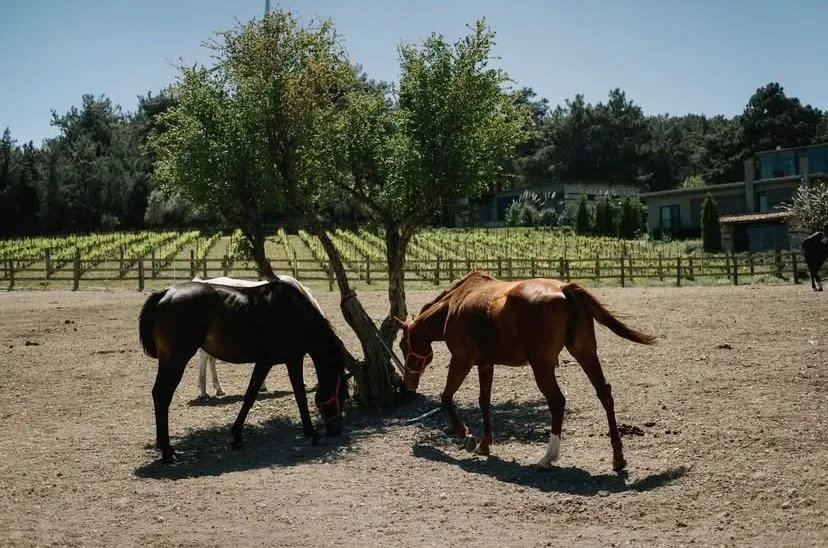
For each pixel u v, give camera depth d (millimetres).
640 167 97875
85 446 8141
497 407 9164
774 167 54719
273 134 10047
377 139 10289
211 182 9711
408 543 5172
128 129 86125
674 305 18812
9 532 5594
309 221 9961
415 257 40875
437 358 12641
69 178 72688
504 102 10117
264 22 10016
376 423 8898
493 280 7652
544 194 75750
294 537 5348
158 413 7566
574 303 6629
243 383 11539
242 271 32062
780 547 4820
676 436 7359
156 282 29250
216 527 5609
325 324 8422
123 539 5414
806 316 15422
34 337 16141
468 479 6598
